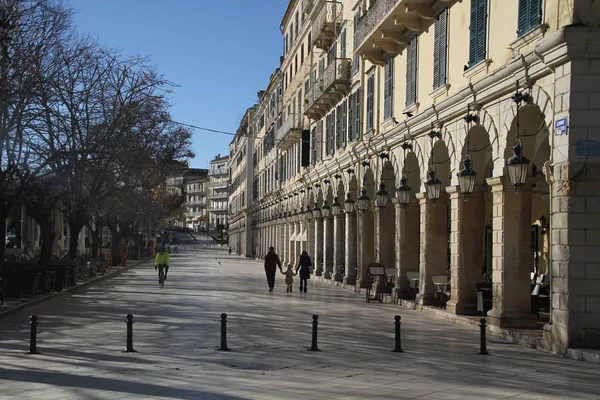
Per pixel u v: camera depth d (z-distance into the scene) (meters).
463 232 19.50
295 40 52.28
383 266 26.22
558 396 9.81
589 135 13.38
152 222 72.19
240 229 102.19
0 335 15.73
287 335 15.97
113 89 28.55
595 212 13.41
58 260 32.47
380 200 26.47
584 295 13.39
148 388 9.93
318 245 41.72
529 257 16.73
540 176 17.02
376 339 15.56
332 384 10.42
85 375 10.91
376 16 24.81
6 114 20.97
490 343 15.12
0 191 23.62
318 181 41.50
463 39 19.39
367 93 30.17
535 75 14.84
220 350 13.62
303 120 47.91
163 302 24.78
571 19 13.38
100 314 20.50
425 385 10.48
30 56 20.73
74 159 25.48
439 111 20.66
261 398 9.35
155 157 33.78
